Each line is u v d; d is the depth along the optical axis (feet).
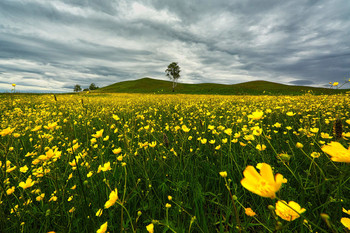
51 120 15.05
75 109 21.66
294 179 5.10
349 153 1.31
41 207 4.42
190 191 5.24
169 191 5.40
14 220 4.10
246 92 97.96
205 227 3.68
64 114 19.79
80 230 4.18
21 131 11.69
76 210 4.46
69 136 9.19
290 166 5.68
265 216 3.81
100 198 4.79
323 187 3.89
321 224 3.44
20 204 4.51
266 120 13.76
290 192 4.41
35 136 10.71
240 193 4.90
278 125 8.47
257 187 1.33
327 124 9.39
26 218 4.33
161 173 6.24
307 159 5.74
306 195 4.18
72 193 5.01
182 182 5.14
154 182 5.88
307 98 26.63
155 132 10.71
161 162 6.36
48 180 5.78
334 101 21.63
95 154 8.02
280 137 9.35
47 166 5.41
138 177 6.11
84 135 11.34
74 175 5.96
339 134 3.88
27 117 16.85
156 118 17.71
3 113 20.31
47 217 4.08
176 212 4.19
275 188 1.33
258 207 4.06
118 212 4.55
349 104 18.78
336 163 4.39
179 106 26.16
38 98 42.73
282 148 7.37
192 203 4.69
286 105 19.42
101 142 9.09
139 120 15.67
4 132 4.41
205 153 7.87
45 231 3.84
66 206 4.71
